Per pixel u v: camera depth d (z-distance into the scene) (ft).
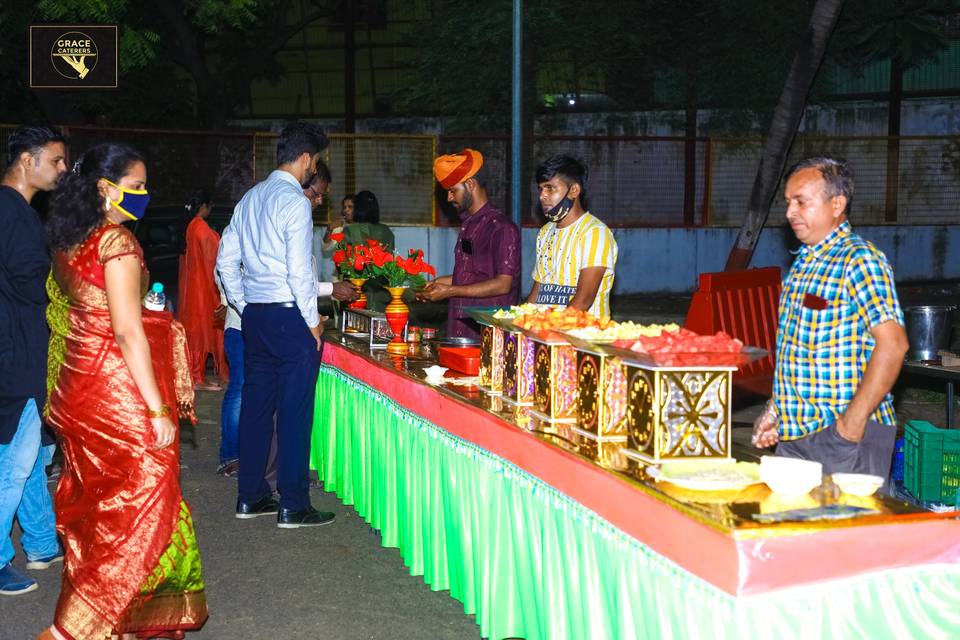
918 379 30.40
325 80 72.49
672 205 56.18
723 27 51.16
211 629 13.14
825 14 36.65
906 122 59.41
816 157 10.30
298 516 17.43
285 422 17.06
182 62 59.67
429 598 14.24
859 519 7.62
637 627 8.77
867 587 7.72
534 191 53.11
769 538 7.38
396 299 17.19
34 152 13.75
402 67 69.92
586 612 9.66
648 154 55.72
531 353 11.96
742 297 20.18
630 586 8.84
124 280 10.93
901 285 56.49
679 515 8.00
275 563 15.67
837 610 7.64
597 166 55.42
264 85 73.31
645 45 51.37
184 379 12.28
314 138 16.65
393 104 70.54
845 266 9.93
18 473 13.94
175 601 11.96
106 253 10.94
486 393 12.98
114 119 60.34
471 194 17.60
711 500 8.15
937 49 52.13
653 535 8.40
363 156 54.03
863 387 9.69
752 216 39.27
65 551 11.49
